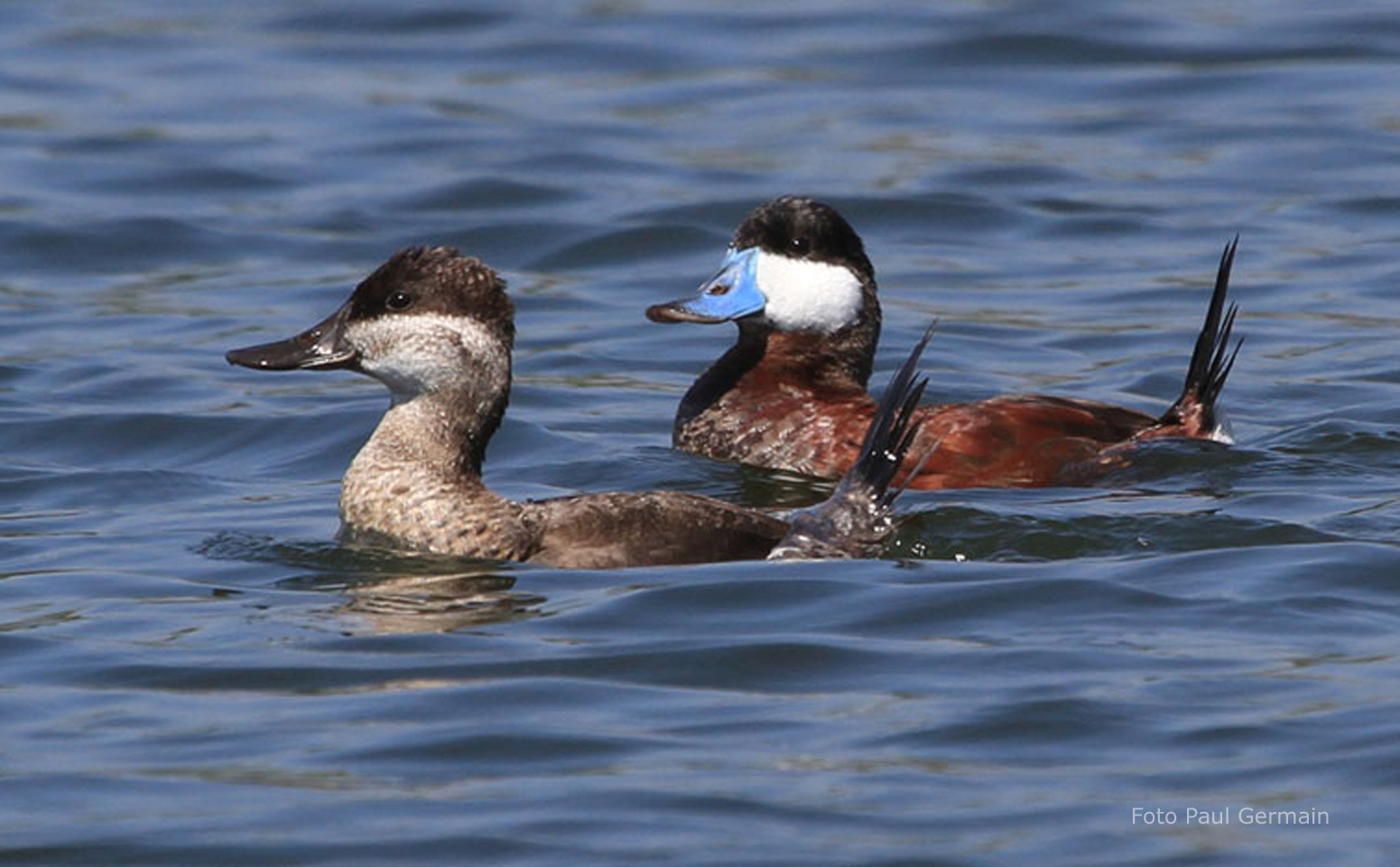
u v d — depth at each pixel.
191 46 26.97
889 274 19.55
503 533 11.37
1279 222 20.64
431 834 8.14
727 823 8.17
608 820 8.22
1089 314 18.19
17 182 21.95
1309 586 10.68
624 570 11.07
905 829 8.12
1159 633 10.09
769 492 13.39
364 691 9.55
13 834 8.18
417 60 26.48
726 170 22.38
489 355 11.70
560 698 9.44
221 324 18.05
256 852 8.02
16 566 11.63
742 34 27.33
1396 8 27.75
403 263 11.73
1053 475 13.05
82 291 19.16
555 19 27.98
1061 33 26.78
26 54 26.50
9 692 9.60
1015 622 10.28
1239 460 13.11
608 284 19.58
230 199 21.77
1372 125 23.48
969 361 16.94
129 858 7.98
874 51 26.45
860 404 14.10
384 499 11.65
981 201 21.44
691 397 14.60
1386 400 15.38
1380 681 9.38
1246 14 27.64
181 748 8.96
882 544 11.45
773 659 9.84
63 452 14.58
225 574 11.35
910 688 9.47
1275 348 16.98
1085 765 8.66
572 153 23.03
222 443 14.70
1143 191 21.72
